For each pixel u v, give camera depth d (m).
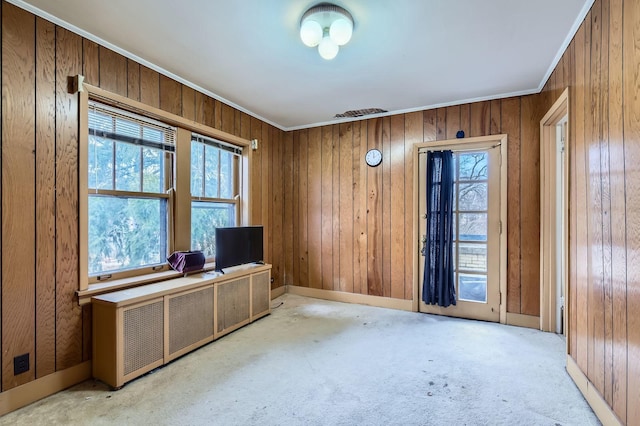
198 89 3.16
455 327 3.26
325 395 2.04
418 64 2.69
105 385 2.15
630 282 1.48
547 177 3.12
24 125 1.93
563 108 2.60
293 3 1.91
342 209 4.27
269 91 3.29
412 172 3.81
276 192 4.49
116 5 1.92
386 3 1.90
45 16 2.01
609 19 1.68
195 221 3.30
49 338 2.04
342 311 3.81
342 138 4.27
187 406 1.92
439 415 1.83
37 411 1.87
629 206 1.49
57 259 2.09
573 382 2.18
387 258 3.97
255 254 3.61
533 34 2.23
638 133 1.41
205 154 3.38
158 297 2.38
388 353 2.66
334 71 2.83
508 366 2.42
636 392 1.43
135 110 2.57
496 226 3.42
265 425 1.75
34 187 1.98
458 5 1.92
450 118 3.61
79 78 2.16
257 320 3.48
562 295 3.09
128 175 2.61
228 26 2.14
